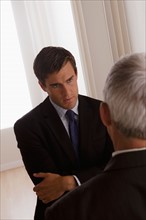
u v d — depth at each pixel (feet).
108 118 2.23
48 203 4.15
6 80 13.80
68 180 3.86
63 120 4.42
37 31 12.50
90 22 11.57
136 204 2.06
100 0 11.28
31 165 4.33
